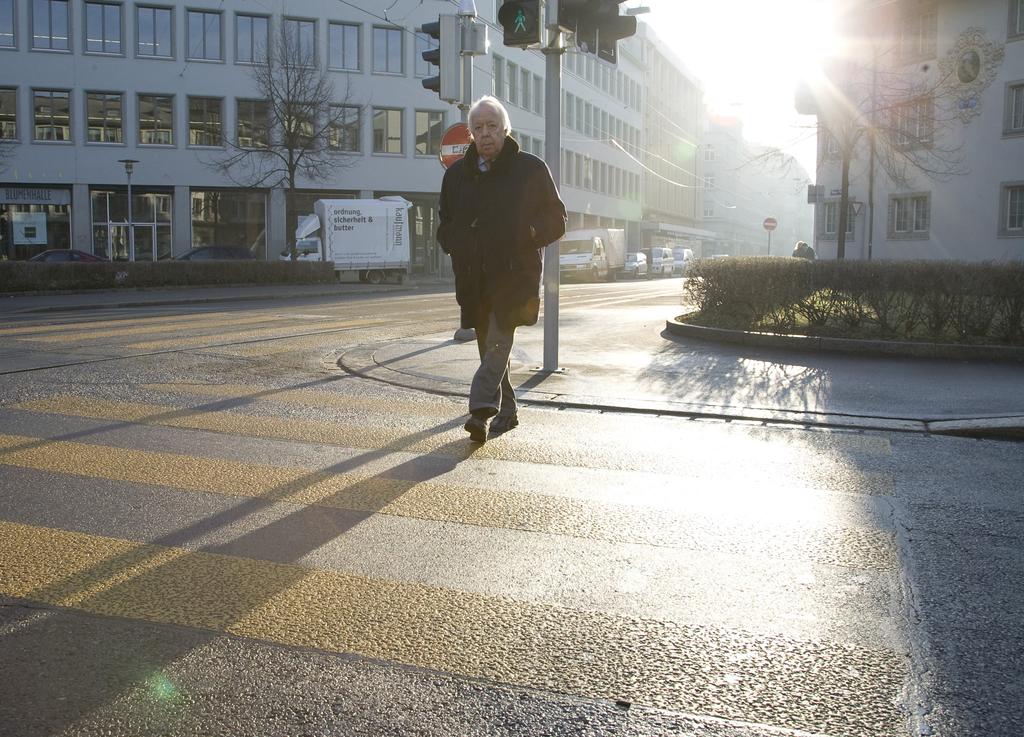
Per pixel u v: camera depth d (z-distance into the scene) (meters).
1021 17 28.16
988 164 29.09
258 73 41.50
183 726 2.65
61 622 3.36
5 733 2.60
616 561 4.11
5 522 4.54
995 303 11.27
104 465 5.70
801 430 7.30
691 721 2.73
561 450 6.36
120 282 28.38
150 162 44.66
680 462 6.08
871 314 12.13
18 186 43.38
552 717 2.74
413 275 51.31
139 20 44.19
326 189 47.84
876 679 3.02
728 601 3.67
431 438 6.66
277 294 27.81
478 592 3.72
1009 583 3.92
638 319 16.19
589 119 68.62
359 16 47.59
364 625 3.37
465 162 6.12
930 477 5.77
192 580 3.79
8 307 20.36
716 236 103.56
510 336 6.32
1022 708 2.85
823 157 33.16
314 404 7.99
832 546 4.38
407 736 2.62
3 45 42.84
